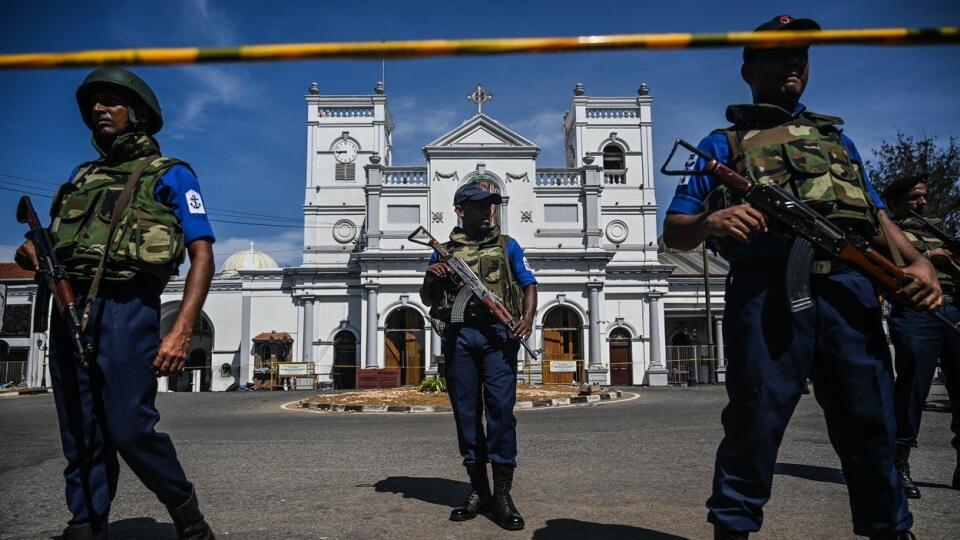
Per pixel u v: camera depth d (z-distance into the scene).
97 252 2.55
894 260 2.30
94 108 2.77
